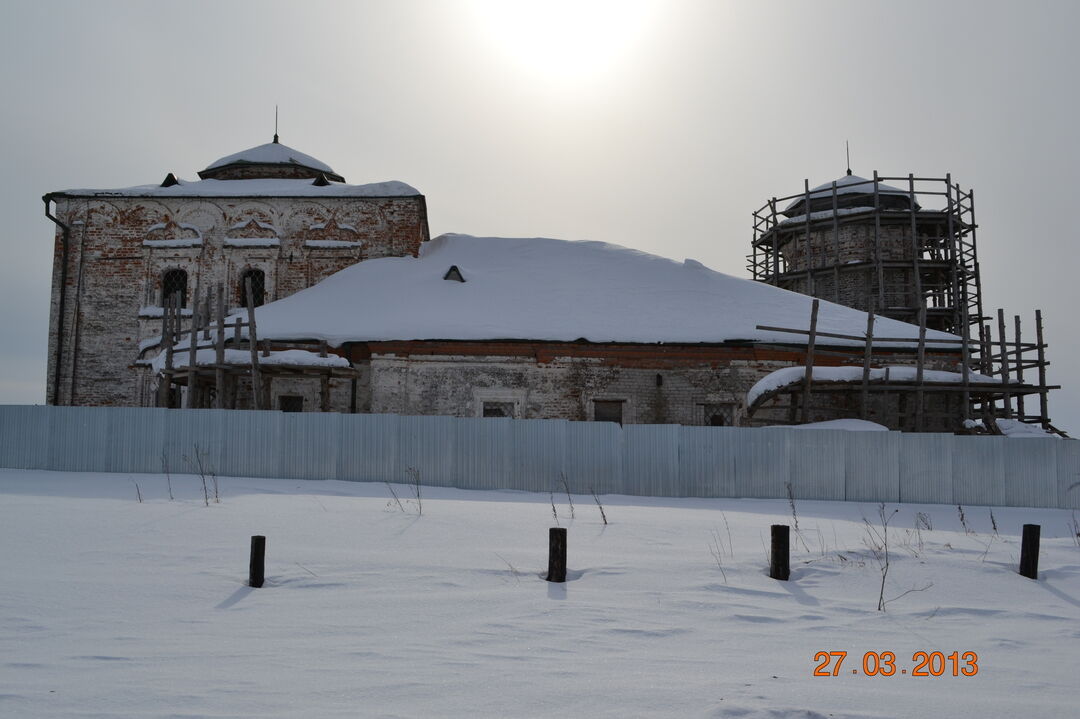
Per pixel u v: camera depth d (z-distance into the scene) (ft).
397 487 57.52
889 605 26.58
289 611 23.95
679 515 45.65
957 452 59.67
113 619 22.53
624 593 26.91
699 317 81.56
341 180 116.47
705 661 19.65
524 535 37.17
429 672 18.04
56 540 33.19
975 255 121.80
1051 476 59.26
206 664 18.37
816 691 17.47
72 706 15.29
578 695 16.62
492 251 99.86
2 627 21.29
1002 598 28.09
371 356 76.54
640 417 76.54
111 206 98.99
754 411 67.31
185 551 31.96
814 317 66.74
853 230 121.90
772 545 29.99
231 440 61.93
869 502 59.00
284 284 97.91
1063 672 19.67
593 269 93.81
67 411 63.41
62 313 97.25
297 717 14.87
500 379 76.33
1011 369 90.68
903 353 79.46
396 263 94.89
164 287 98.84
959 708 16.65
